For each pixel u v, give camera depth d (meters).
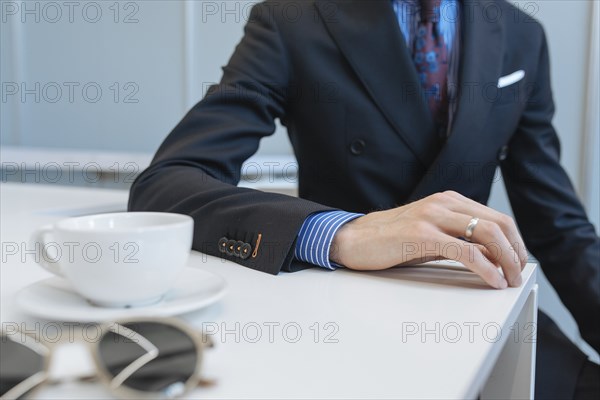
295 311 0.50
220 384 0.34
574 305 1.09
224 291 0.47
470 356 0.40
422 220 0.66
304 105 1.13
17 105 2.30
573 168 1.67
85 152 2.19
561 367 0.93
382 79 1.09
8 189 1.49
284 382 0.35
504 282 0.60
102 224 0.49
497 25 1.16
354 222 0.71
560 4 1.65
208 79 2.04
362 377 0.36
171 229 0.45
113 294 0.44
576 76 1.65
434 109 1.13
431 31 1.13
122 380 0.31
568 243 1.13
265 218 0.70
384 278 0.64
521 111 1.20
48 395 0.32
